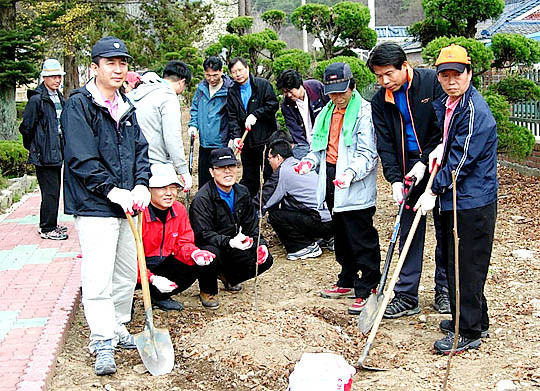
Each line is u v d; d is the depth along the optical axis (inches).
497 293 246.7
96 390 178.5
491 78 462.0
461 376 179.8
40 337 207.2
